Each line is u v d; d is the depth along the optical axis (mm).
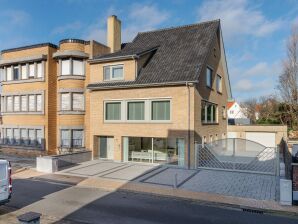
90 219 10555
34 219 6816
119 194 14344
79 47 26047
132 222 10266
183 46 24656
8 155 28188
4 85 29562
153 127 21969
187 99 20828
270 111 46875
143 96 22344
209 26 25859
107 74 24469
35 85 27250
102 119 24094
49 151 26547
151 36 27875
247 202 12672
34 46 27172
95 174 18906
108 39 28781
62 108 26547
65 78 26078
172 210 11789
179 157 21359
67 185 16188
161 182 16594
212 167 20188
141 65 23859
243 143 28141
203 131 23203
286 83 38656
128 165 21938
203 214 11320
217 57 28078
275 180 16578
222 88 30422
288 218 10977
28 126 27656
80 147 26156
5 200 11258
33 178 18016
